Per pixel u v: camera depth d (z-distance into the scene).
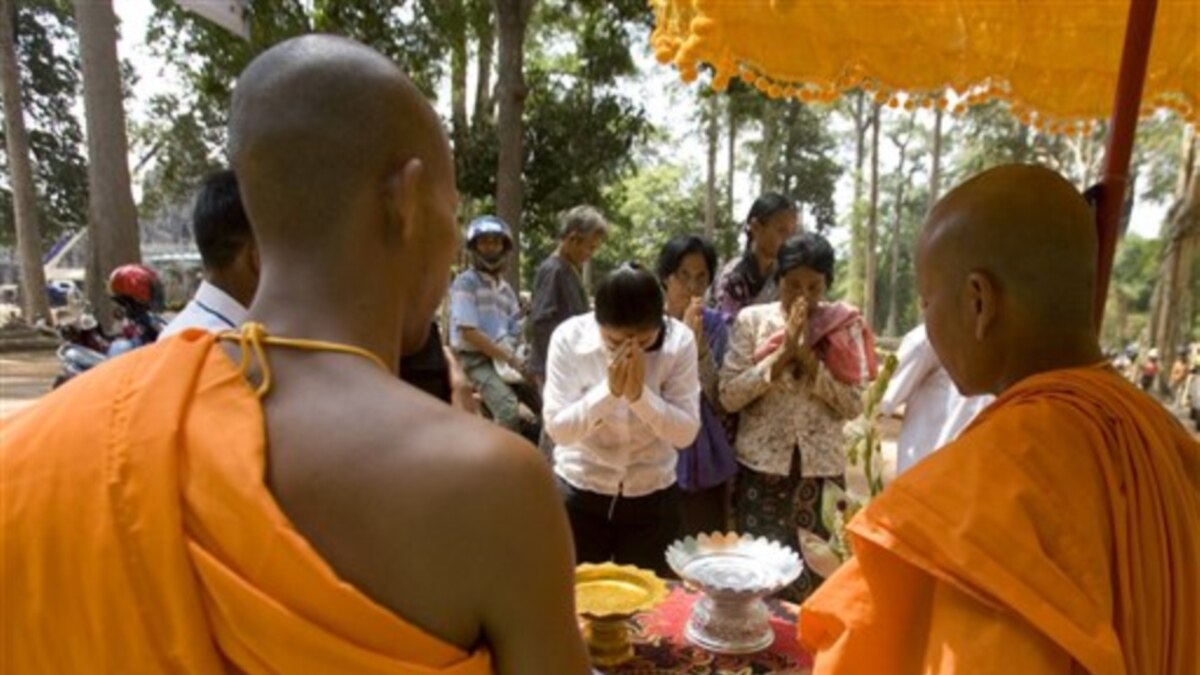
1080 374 0.88
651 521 2.36
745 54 1.63
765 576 1.58
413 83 0.69
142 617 0.56
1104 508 0.79
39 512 0.57
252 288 1.42
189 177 20.25
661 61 1.50
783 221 3.08
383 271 0.66
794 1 1.58
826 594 0.88
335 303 0.65
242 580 0.55
